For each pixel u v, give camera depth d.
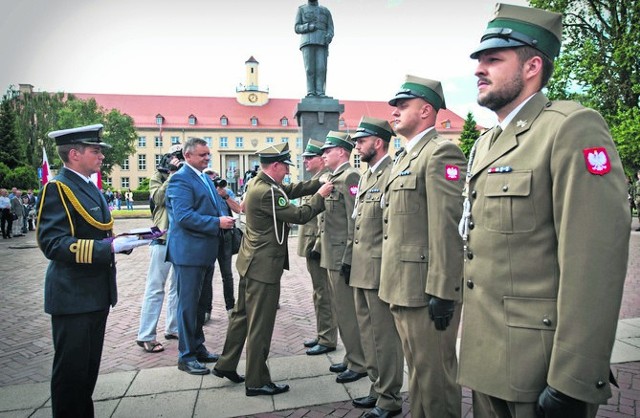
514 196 1.60
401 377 3.06
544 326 1.53
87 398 2.77
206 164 4.23
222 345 4.71
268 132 69.12
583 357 1.36
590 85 16.55
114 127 54.31
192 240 3.92
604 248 1.37
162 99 69.88
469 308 1.76
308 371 3.89
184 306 3.92
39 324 5.66
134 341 4.86
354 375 3.67
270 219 3.44
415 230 2.66
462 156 2.53
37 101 51.44
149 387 3.59
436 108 2.80
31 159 50.06
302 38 11.16
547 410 1.42
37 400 3.40
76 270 2.63
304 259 10.53
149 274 4.57
